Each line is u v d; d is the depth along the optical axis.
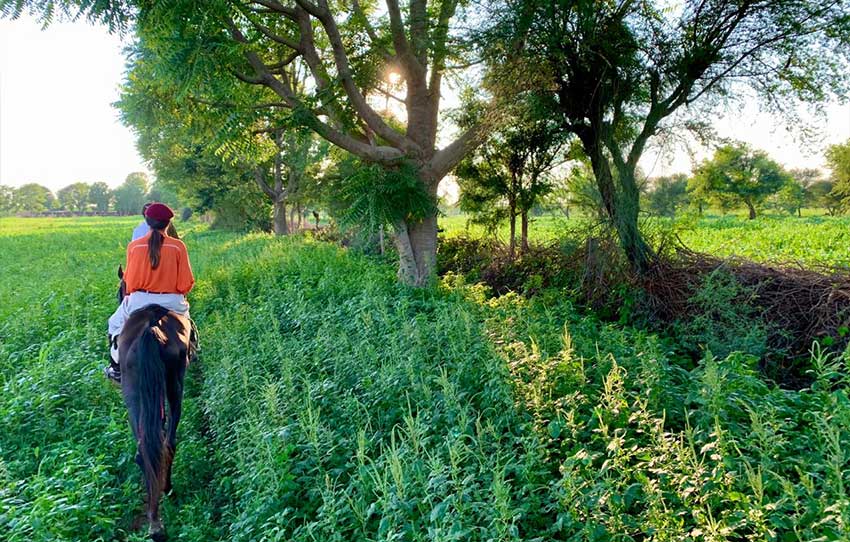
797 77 9.56
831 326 7.08
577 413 4.60
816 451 3.71
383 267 14.92
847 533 2.68
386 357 6.44
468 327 6.62
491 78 10.93
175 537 4.42
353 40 13.45
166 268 5.68
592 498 3.40
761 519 3.00
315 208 34.62
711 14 9.10
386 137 12.16
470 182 15.22
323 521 3.66
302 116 11.03
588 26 9.15
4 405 5.78
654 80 9.59
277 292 10.82
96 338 8.69
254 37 10.74
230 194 36.88
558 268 11.02
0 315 10.49
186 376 8.02
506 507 3.17
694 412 4.46
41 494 4.09
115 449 5.37
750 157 12.14
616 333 6.95
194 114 12.27
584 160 11.57
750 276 8.29
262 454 4.50
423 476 3.80
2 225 78.81
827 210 68.00
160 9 9.05
